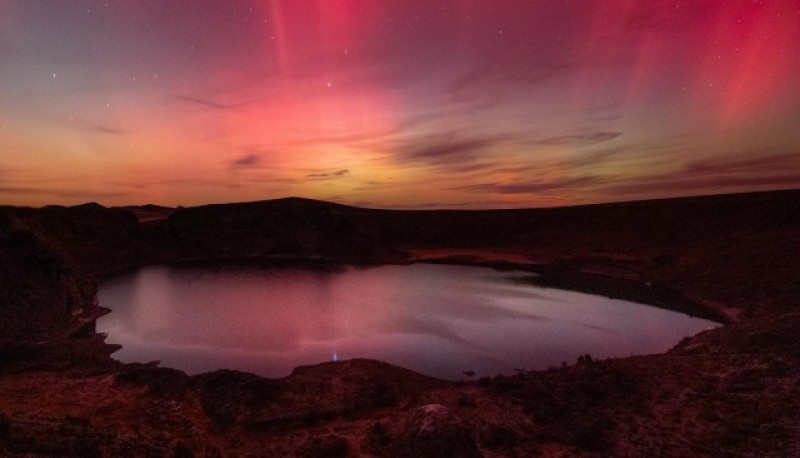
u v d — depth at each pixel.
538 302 39.53
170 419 14.66
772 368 16.58
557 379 17.67
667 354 21.05
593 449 12.11
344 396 16.45
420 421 10.80
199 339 28.67
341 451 12.02
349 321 33.31
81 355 22.62
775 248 40.44
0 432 10.24
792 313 22.67
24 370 19.91
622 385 16.31
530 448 12.19
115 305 38.72
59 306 30.53
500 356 25.12
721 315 32.72
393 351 26.03
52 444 9.64
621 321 32.59
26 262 31.20
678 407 14.49
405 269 62.31
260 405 15.59
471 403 15.57
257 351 26.25
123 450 10.12
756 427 12.69
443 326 31.77
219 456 10.73
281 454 11.98
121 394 16.84
